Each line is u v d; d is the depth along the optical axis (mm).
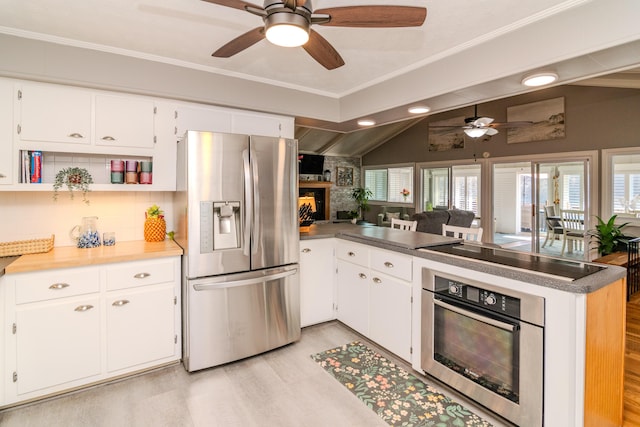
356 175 9859
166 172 2811
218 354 2570
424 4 1902
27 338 2096
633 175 5020
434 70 2678
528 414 1733
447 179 7691
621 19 1729
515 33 2156
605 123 5242
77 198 2771
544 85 2414
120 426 1942
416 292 2398
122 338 2396
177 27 2182
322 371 2527
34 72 2240
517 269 1812
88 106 2488
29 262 2127
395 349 2619
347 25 1630
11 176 2260
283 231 2873
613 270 1801
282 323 2877
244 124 3178
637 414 1990
